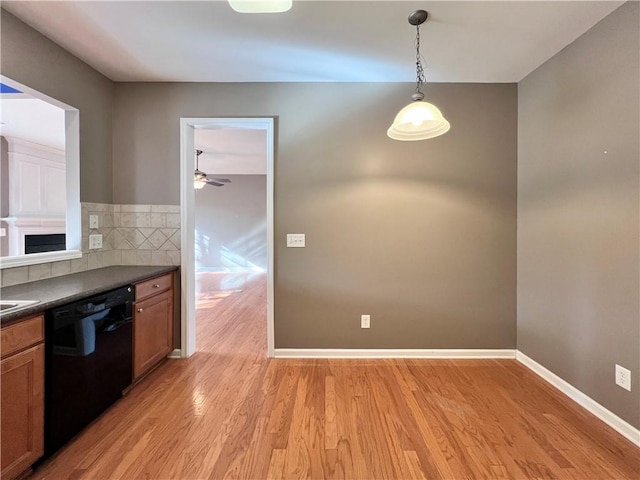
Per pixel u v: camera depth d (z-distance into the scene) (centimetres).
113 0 182
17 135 407
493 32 212
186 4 186
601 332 202
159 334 266
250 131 433
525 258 277
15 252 425
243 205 835
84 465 160
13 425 143
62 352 168
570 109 225
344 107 286
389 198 288
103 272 252
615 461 164
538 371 260
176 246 292
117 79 282
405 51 235
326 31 212
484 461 164
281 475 154
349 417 200
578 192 219
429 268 290
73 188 247
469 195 287
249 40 222
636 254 179
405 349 292
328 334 292
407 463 162
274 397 224
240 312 447
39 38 213
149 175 289
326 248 290
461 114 285
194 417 200
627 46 182
